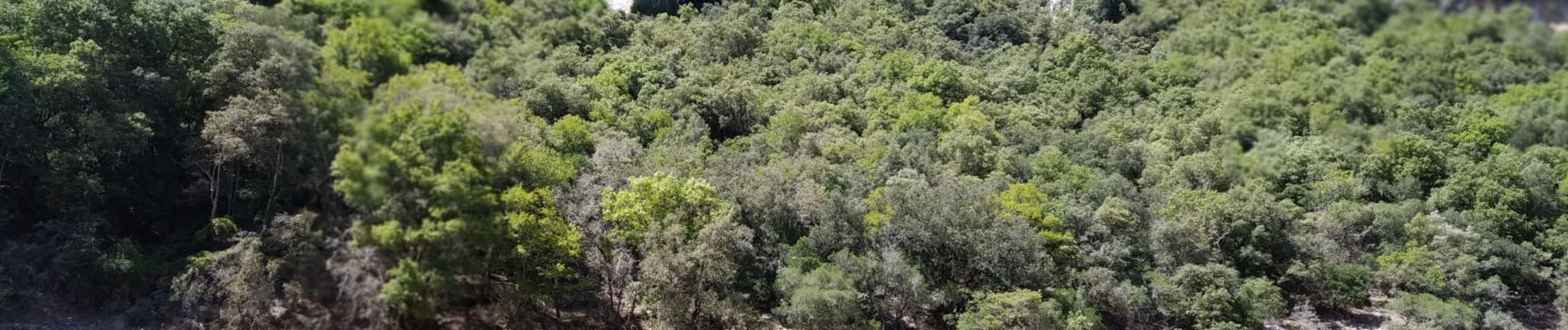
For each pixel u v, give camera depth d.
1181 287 39.75
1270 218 44.91
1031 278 36.94
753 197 38.66
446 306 25.38
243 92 35.16
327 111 22.08
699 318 33.91
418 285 22.64
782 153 47.59
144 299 35.34
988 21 68.00
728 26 63.88
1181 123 47.56
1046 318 34.84
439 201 22.67
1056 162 48.50
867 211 39.34
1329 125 23.64
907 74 61.03
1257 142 24.47
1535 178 49.41
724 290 34.31
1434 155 50.62
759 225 39.03
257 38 31.42
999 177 45.44
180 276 34.16
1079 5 61.38
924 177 43.09
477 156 23.66
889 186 40.84
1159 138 49.00
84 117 35.62
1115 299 38.84
